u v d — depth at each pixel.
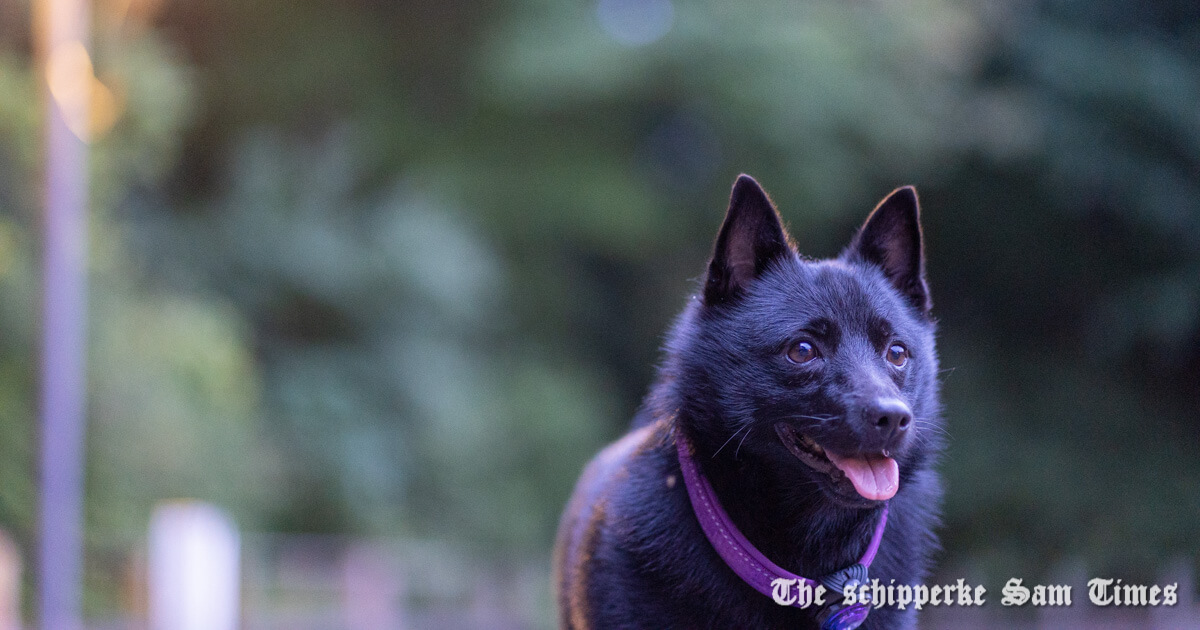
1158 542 12.18
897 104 18.03
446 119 20.59
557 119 20.61
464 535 17.02
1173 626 9.62
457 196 19.78
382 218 16.89
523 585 17.22
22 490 9.73
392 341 16.59
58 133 7.04
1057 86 16.72
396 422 16.39
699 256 23.48
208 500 12.17
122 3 12.16
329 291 16.08
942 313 18.72
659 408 3.85
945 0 17.69
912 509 3.88
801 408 3.50
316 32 19.00
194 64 18.73
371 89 20.05
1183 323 15.24
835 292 3.65
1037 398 17.11
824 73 17.97
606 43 18.27
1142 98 15.81
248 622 12.09
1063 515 14.62
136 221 15.07
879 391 3.36
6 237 10.04
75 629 7.10
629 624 3.58
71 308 7.11
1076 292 17.62
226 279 15.70
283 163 16.77
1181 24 16.45
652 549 3.60
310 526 15.72
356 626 13.39
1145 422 15.89
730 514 3.65
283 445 15.12
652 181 22.44
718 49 18.11
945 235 18.86
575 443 19.72
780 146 19.14
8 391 9.96
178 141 16.70
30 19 11.33
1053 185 16.78
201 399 12.41
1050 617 10.01
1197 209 15.92
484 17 19.36
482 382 18.42
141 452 11.20
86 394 10.80
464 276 17.34
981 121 17.33
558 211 20.36
